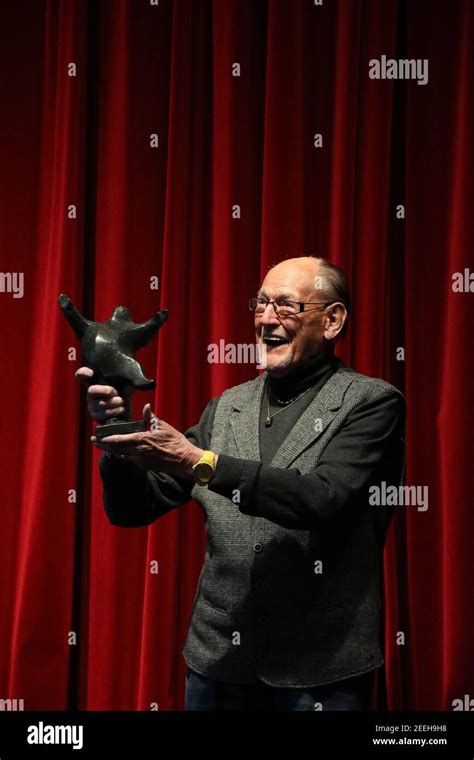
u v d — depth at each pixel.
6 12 2.05
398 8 1.96
